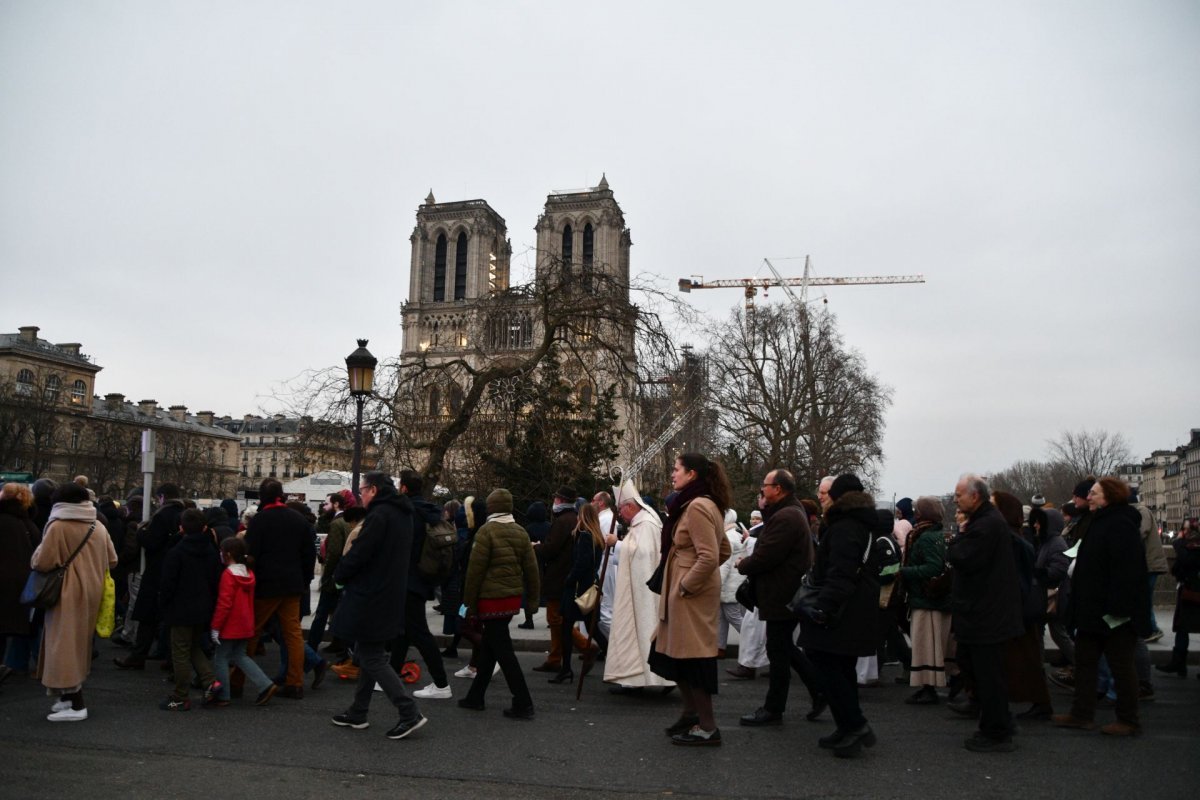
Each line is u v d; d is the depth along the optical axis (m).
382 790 6.23
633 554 9.91
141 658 11.38
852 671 7.40
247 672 9.10
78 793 6.04
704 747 7.51
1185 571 11.73
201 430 123.56
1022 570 8.81
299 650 9.59
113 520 13.17
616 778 6.59
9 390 79.44
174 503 11.38
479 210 105.06
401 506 8.05
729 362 54.75
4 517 9.57
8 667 9.41
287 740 7.63
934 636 9.75
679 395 25.66
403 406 22.72
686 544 7.56
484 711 8.95
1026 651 8.88
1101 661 10.01
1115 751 7.50
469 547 13.00
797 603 7.35
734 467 41.31
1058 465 107.81
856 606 7.22
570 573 10.95
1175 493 166.00
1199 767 7.00
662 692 10.01
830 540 7.34
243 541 9.28
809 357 55.25
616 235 98.38
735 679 11.34
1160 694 10.35
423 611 9.63
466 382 24.72
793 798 6.18
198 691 9.89
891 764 7.05
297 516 9.78
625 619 9.82
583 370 25.17
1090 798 6.20
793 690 10.59
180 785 6.27
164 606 8.87
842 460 57.41
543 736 7.88
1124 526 8.04
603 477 24.58
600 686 10.62
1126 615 7.96
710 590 7.57
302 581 9.71
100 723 8.21
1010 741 7.52
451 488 23.91
